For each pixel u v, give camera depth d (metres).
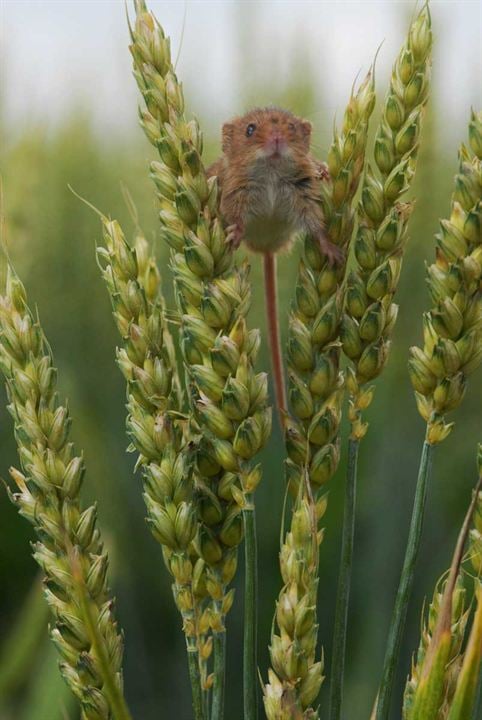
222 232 0.53
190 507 0.52
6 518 0.99
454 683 0.52
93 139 1.32
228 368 0.52
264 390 0.52
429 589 0.98
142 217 1.27
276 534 1.02
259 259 1.15
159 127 0.53
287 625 0.51
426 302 1.09
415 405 1.08
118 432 1.11
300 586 0.51
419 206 1.09
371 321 0.53
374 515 1.02
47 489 0.52
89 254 1.25
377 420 1.05
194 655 0.52
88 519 0.52
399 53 0.54
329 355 0.53
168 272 1.13
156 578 1.03
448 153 1.08
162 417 0.52
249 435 0.52
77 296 1.22
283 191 0.73
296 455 0.53
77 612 0.52
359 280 0.54
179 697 0.98
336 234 0.54
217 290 0.52
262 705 0.84
